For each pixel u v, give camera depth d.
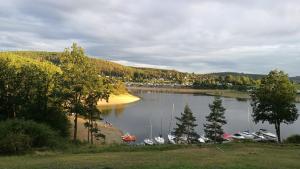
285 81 45.47
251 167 17.53
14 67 53.50
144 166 17.02
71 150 27.19
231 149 27.89
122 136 68.44
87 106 44.91
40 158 22.06
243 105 142.38
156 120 96.31
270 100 45.28
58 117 47.56
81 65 43.94
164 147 28.72
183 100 170.88
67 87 43.00
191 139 61.06
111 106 130.75
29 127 27.86
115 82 164.50
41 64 71.56
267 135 72.06
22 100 48.66
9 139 24.70
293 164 19.61
